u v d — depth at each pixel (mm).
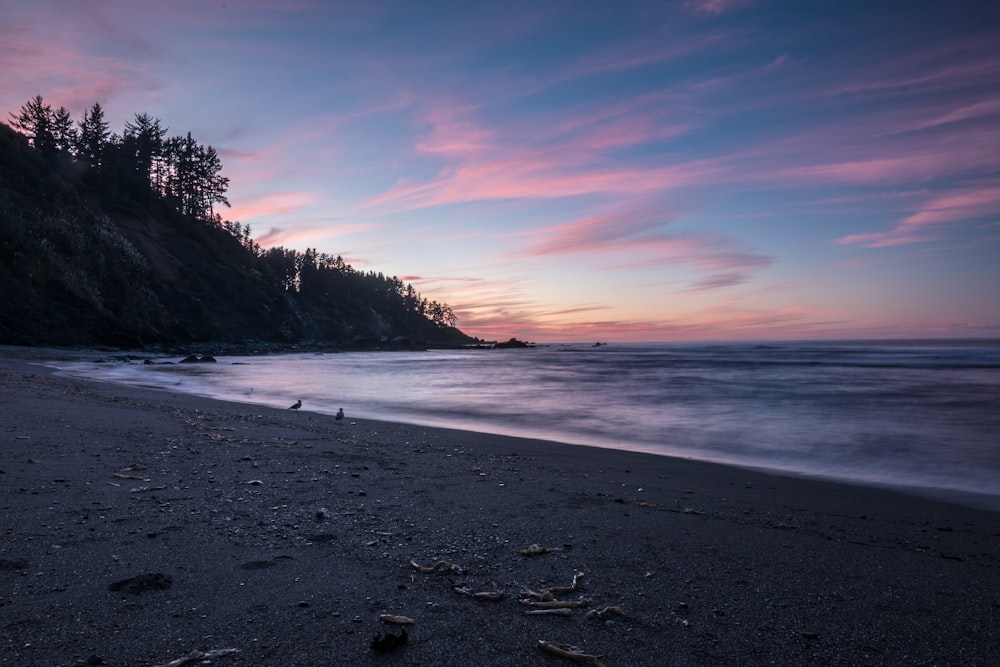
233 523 4543
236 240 107188
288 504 5199
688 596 3459
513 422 14773
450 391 23719
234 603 3107
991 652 2830
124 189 87562
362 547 4145
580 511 5457
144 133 100125
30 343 45594
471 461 8312
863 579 3855
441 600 3271
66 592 3123
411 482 6457
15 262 50781
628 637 2891
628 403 19219
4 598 3006
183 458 7004
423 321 198625
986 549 4863
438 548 4211
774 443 11625
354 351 99500
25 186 62375
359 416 15320
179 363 41625
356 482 6289
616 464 8945
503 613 3127
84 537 4004
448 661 2574
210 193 107562
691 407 18016
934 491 7559
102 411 10727
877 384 27094
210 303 80312
